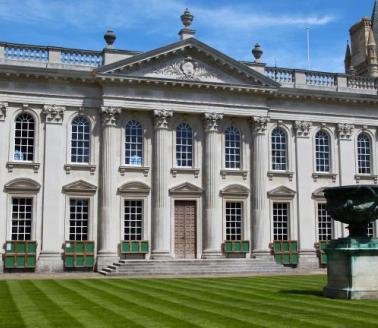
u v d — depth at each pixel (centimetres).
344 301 1905
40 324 1418
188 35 4134
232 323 1425
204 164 4109
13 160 3709
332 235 4419
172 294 2156
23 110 3756
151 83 3972
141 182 3938
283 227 4303
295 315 1565
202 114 4122
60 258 3706
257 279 3036
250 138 4275
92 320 1479
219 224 4097
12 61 3775
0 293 2206
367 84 4697
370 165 4625
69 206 3784
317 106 4488
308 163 4409
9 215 3647
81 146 3878
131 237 3912
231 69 4166
